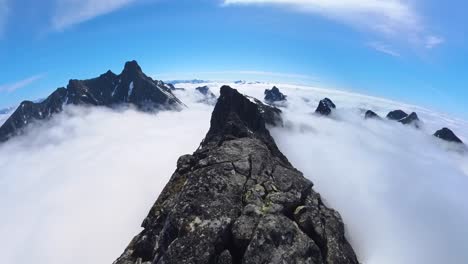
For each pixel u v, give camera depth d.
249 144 53.91
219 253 34.06
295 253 33.44
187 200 38.88
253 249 33.06
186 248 33.59
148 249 39.69
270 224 34.88
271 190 42.03
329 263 35.41
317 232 37.34
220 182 42.00
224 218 36.31
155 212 45.34
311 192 45.50
